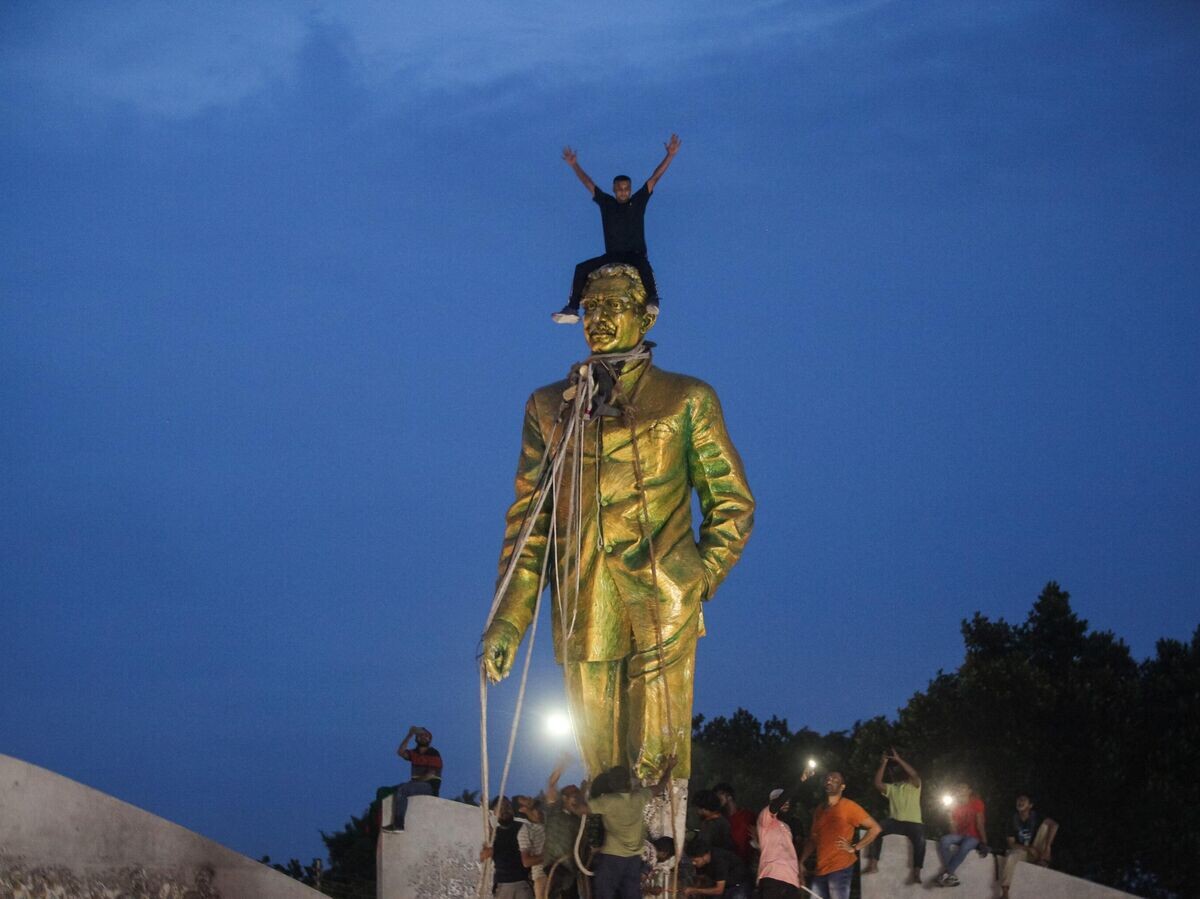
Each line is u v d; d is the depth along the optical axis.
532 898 16.41
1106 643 44.16
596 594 15.88
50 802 13.68
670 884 15.05
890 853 20.12
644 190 16.92
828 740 47.22
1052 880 20.11
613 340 16.06
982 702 39.75
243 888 14.98
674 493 16.17
